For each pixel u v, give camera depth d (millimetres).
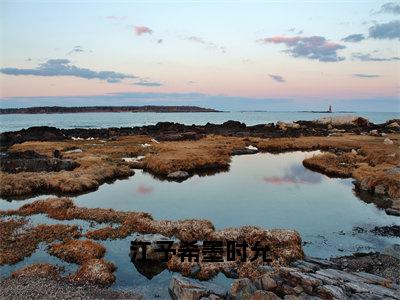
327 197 46688
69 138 107125
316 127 148875
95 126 189000
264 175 61000
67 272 25312
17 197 46812
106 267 25141
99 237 31312
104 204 43406
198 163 66312
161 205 42938
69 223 35438
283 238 28859
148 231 32469
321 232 33812
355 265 26188
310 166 68000
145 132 123750
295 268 24078
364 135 118688
